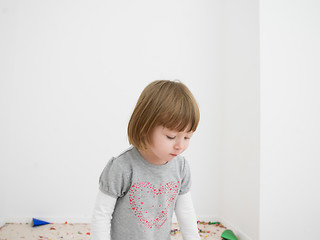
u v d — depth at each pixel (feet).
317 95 4.63
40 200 5.90
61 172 5.97
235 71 5.61
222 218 5.96
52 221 5.88
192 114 2.01
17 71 5.98
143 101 2.14
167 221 2.45
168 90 2.09
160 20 6.38
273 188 4.44
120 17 6.34
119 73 6.24
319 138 4.59
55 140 5.99
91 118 6.11
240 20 5.41
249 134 4.87
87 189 6.00
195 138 6.18
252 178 4.68
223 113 6.23
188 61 6.32
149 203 2.33
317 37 4.71
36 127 5.96
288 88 4.58
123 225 2.33
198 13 6.42
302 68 4.64
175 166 2.48
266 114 4.50
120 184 2.26
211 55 6.37
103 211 2.23
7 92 5.92
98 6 6.32
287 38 4.65
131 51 6.29
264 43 4.59
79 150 6.04
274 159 4.47
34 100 5.98
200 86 6.29
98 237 2.17
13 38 6.03
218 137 6.23
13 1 6.07
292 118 4.56
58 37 6.16
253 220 4.59
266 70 4.55
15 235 5.08
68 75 6.12
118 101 6.18
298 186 4.48
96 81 6.17
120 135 6.14
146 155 2.33
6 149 5.85
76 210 5.96
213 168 6.19
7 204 5.82
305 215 4.46
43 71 6.06
